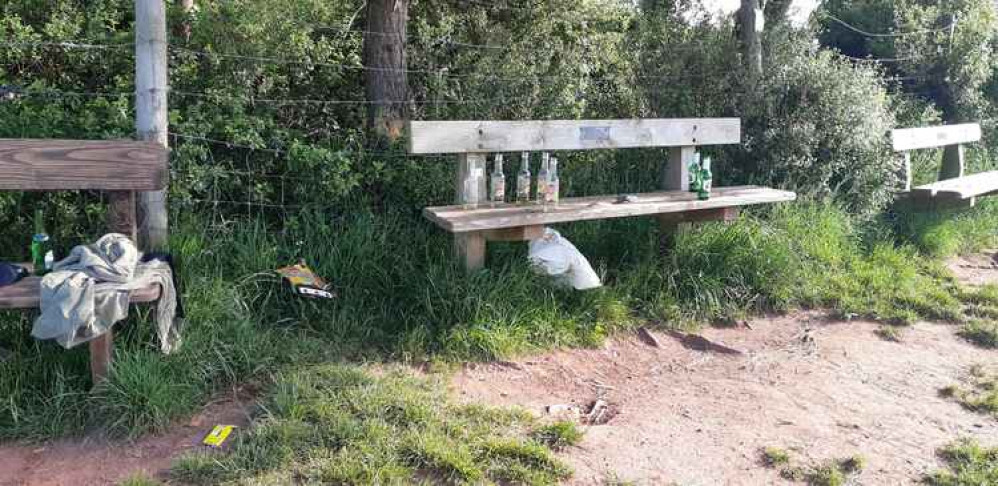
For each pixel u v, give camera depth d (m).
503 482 3.50
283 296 4.86
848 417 4.41
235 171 5.04
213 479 3.37
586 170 6.49
